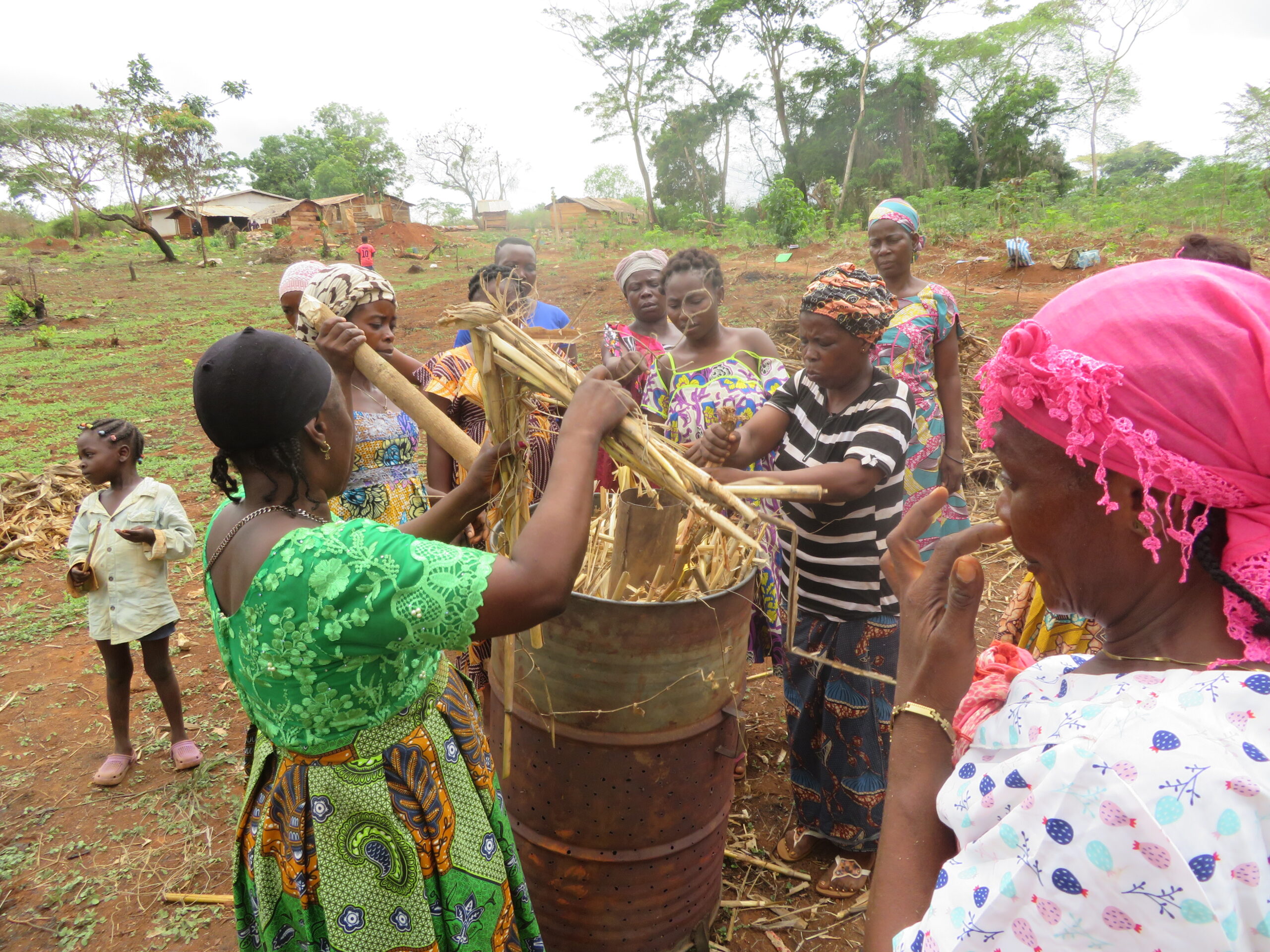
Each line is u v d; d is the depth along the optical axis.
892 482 2.59
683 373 3.76
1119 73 41.25
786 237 25.84
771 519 1.89
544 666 2.23
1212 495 0.75
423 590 1.31
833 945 2.64
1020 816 0.75
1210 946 0.64
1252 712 0.68
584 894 2.37
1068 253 15.13
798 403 2.87
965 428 7.39
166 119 48.00
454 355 3.60
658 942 2.43
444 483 3.65
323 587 1.33
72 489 7.52
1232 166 22.23
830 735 2.75
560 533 1.36
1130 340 0.77
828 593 2.70
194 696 4.26
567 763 2.27
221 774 3.64
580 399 1.54
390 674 1.45
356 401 2.81
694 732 2.26
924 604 1.04
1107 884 0.68
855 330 2.47
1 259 36.00
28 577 6.05
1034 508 0.88
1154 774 0.67
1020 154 39.25
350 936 1.51
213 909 2.89
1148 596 0.84
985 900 0.77
